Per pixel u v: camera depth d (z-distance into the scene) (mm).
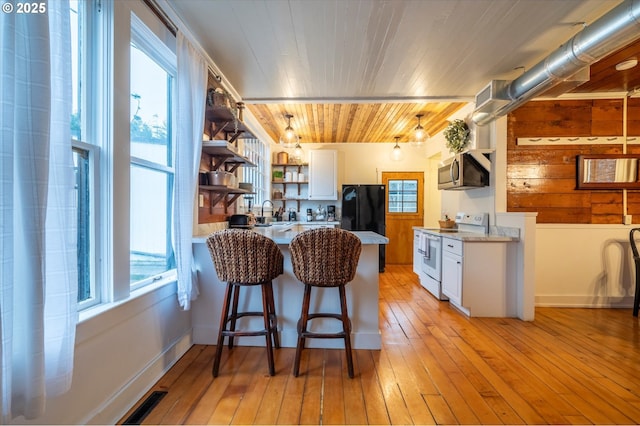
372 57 2539
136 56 1938
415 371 2047
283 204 6320
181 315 2277
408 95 3340
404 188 6340
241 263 1986
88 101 1501
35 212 981
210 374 1997
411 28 2133
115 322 1533
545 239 3541
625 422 1565
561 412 1637
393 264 6352
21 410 1011
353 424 1538
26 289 978
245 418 1574
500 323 2994
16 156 959
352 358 2172
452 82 3012
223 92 2732
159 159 2201
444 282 3674
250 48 2406
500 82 2863
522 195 3529
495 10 1941
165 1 1867
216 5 1900
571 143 3514
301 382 1905
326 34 2211
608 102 3500
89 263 1510
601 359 2238
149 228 2064
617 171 3463
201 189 2689
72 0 1434
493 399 1744
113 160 1565
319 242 1926
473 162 3605
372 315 2387
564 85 2607
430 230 4281
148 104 2064
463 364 2148
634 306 3221
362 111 4242
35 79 988
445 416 1598
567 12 1964
